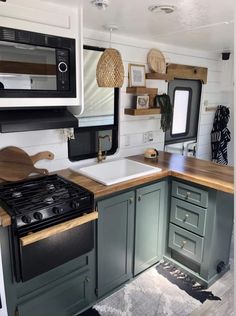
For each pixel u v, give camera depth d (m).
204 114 3.84
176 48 3.10
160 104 2.87
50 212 1.58
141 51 2.72
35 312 1.67
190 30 2.27
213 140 4.03
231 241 2.49
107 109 2.61
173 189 2.38
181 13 1.78
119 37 2.51
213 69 3.74
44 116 1.77
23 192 1.76
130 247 2.20
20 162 2.05
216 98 3.95
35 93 1.64
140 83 2.75
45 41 1.63
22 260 1.50
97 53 2.39
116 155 2.75
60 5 1.64
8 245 1.50
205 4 1.59
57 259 1.67
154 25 2.11
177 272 2.45
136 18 1.91
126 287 2.25
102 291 2.06
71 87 1.80
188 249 2.36
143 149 3.00
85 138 2.53
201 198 2.17
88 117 2.48
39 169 2.15
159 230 2.45
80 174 2.21
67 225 1.63
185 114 3.63
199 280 2.31
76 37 1.76
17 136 2.05
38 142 2.17
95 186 1.94
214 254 2.25
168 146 3.50
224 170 2.33
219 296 2.18
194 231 2.28
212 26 2.12
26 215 1.49
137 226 2.21
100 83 2.10
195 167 2.42
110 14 1.82
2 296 1.50
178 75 3.15
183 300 2.13
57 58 1.70
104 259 2.01
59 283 1.76
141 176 2.14
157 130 3.11
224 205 2.21
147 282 2.32
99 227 1.92
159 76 2.76
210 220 2.15
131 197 2.10
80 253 1.79
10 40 1.50
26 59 1.58
